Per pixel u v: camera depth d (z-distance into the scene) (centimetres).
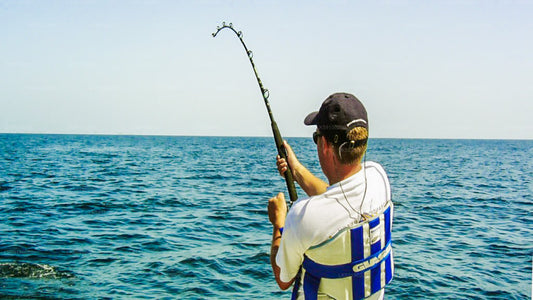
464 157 5303
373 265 161
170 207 1262
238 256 764
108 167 2748
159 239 873
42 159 3412
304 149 6078
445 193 1697
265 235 925
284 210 190
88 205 1265
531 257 783
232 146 8400
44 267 683
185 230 960
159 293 592
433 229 1004
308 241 158
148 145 8144
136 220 1063
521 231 1000
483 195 1670
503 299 590
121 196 1461
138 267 696
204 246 827
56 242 833
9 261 706
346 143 157
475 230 1002
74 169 2531
